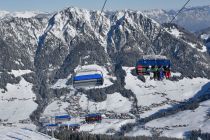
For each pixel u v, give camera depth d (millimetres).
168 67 72125
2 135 96562
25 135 99375
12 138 94250
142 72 72250
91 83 74062
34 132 106375
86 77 73875
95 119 173500
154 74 72125
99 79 74375
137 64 72438
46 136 104312
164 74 72188
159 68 71938
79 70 75938
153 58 72375
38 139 97312
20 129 109250
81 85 74375
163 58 72312
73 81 74812
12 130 105562
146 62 72125
